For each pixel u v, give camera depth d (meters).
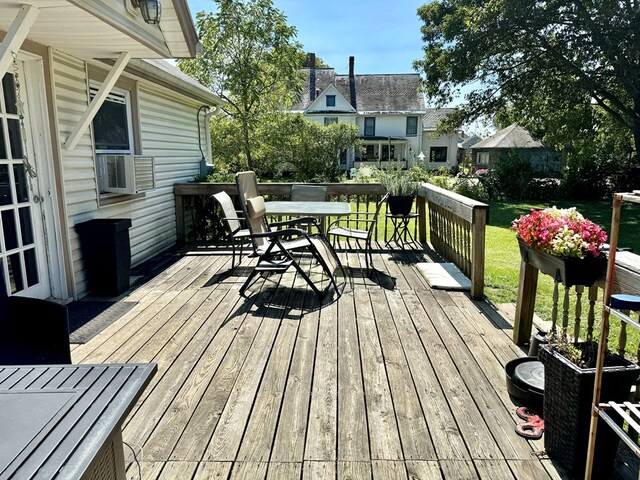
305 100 26.94
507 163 14.31
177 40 4.32
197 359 2.80
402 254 5.88
